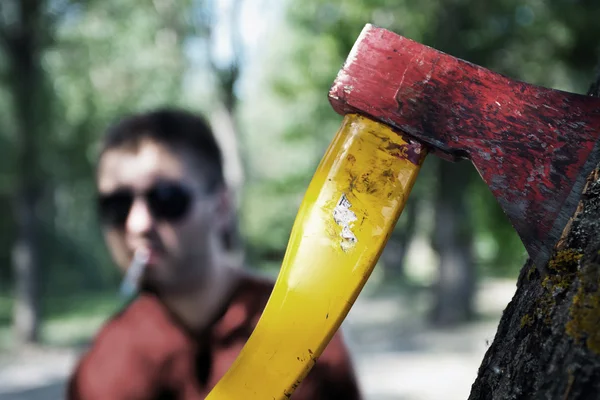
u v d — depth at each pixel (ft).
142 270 4.84
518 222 2.42
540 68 46.21
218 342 4.97
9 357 48.39
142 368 4.93
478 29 46.62
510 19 45.85
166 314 4.98
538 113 2.48
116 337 4.98
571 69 45.68
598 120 2.44
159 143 4.78
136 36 62.08
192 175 4.88
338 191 2.57
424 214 101.81
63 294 91.71
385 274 106.63
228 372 2.47
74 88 63.93
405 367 37.27
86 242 98.32
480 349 41.93
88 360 5.07
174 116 4.95
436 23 47.01
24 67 52.06
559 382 2.07
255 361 2.46
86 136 64.28
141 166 4.75
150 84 65.72
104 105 64.95
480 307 59.98
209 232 4.92
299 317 2.48
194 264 4.87
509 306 2.52
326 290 2.49
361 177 2.57
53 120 59.47
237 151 53.62
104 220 4.87
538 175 2.43
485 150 2.48
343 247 2.52
